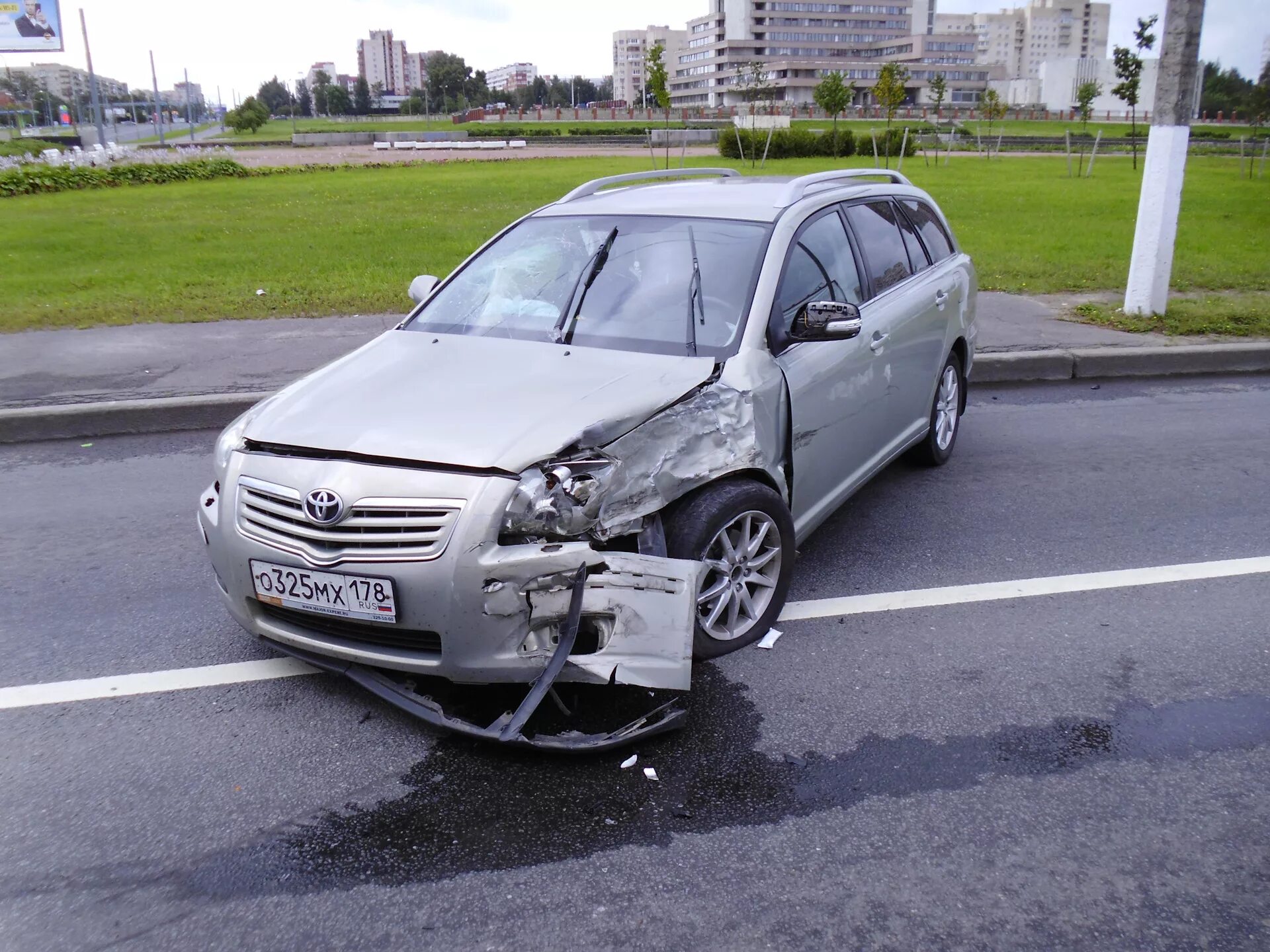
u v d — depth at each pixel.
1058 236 16.45
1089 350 8.70
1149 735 3.40
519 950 2.49
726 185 5.16
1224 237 16.42
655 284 4.28
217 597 4.50
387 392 3.66
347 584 3.15
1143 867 2.78
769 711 3.54
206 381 7.71
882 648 4.00
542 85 177.38
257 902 2.66
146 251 15.05
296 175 33.75
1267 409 7.64
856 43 166.25
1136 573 4.73
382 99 167.62
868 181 5.80
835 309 4.11
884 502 5.70
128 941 2.53
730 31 165.50
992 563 4.85
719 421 3.68
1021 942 2.52
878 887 2.70
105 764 3.27
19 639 4.12
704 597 3.73
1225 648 4.00
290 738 3.40
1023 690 3.69
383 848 2.86
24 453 6.71
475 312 4.42
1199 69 9.32
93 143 64.19
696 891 2.69
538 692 3.11
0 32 54.53
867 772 3.20
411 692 3.33
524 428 3.28
